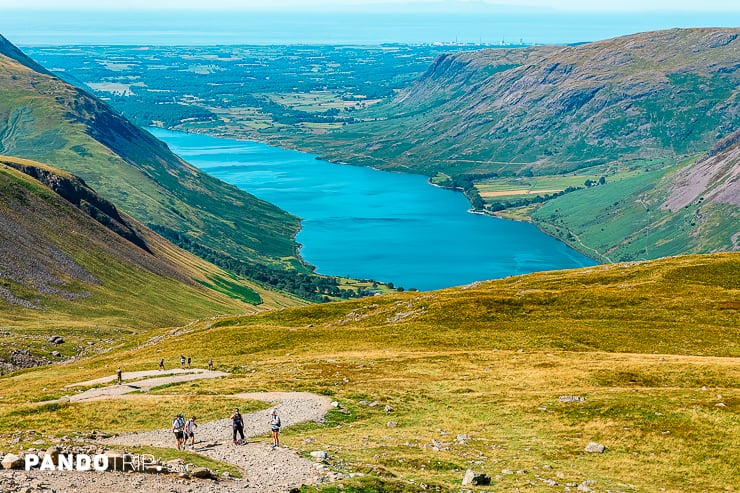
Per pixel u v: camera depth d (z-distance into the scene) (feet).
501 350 372.58
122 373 362.53
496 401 262.67
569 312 442.50
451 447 207.92
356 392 275.18
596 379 287.48
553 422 234.58
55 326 648.79
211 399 260.83
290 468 175.63
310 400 262.67
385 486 163.73
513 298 474.90
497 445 212.64
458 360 344.49
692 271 509.35
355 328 456.86
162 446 195.21
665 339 374.84
